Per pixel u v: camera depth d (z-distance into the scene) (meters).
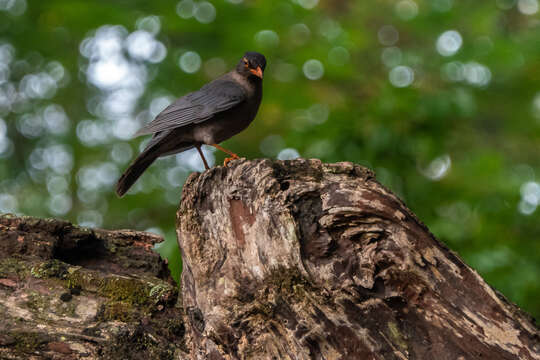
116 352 5.77
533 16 15.99
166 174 16.30
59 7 14.10
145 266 7.12
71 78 19.52
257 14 14.03
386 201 5.34
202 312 5.72
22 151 20.03
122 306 6.16
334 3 15.12
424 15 14.01
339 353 4.96
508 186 12.04
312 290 5.20
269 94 13.93
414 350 4.93
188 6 14.37
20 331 5.65
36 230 6.56
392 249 5.19
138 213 15.40
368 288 5.11
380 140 11.45
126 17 14.20
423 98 11.76
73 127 18.92
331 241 5.32
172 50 15.27
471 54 13.16
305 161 5.83
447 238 11.20
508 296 10.55
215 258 5.91
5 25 16.58
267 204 5.47
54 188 18.59
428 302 5.08
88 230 6.92
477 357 4.86
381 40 14.69
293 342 5.03
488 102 13.58
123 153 18.14
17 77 19.84
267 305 5.18
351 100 13.17
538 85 13.27
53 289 6.09
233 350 5.33
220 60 15.12
